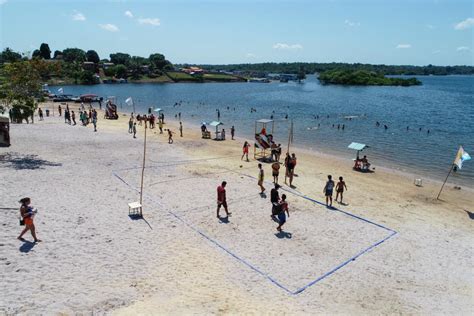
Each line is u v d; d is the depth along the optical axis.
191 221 16.06
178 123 53.06
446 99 100.44
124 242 13.67
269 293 11.20
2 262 11.55
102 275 11.41
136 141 33.88
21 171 21.27
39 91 25.45
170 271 12.00
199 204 18.09
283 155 32.12
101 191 18.92
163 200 18.33
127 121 49.81
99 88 137.88
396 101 93.56
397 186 23.86
